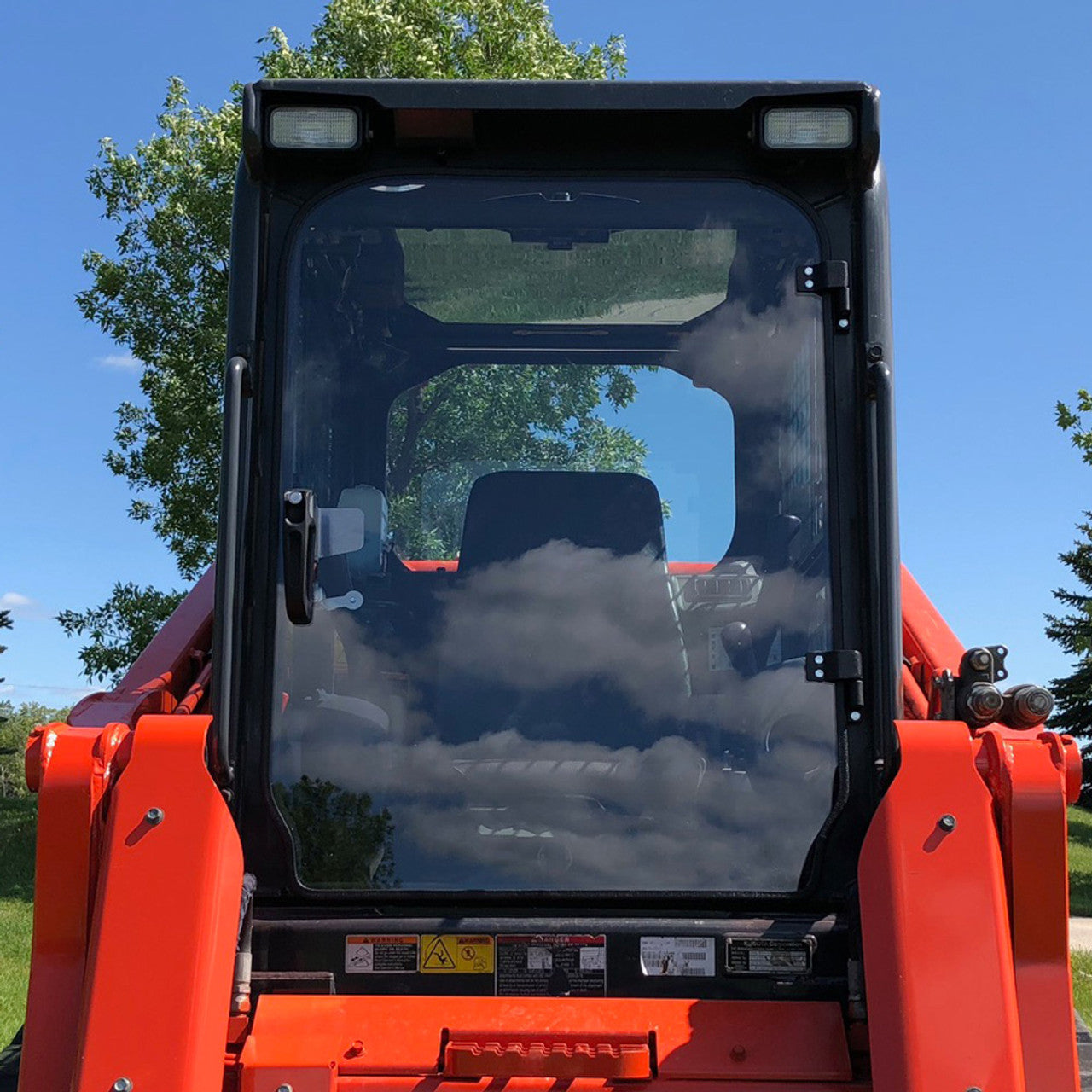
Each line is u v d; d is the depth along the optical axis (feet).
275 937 9.44
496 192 10.43
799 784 9.87
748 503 10.32
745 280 10.43
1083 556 109.81
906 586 12.64
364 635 10.18
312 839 9.84
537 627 10.28
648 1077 8.86
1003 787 9.07
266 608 9.92
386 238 10.40
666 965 9.40
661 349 10.60
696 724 10.06
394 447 10.64
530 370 10.71
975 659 9.73
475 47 66.90
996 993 8.61
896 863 8.82
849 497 10.02
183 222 67.36
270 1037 9.00
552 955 9.41
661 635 10.21
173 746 9.00
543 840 9.89
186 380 65.46
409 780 9.98
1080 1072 9.22
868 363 9.97
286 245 10.28
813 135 10.11
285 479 10.12
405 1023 9.12
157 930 8.63
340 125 10.19
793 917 9.64
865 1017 9.09
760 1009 9.25
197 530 63.87
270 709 9.85
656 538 10.40
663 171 10.39
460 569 10.41
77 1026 8.83
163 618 63.21
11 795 97.55
